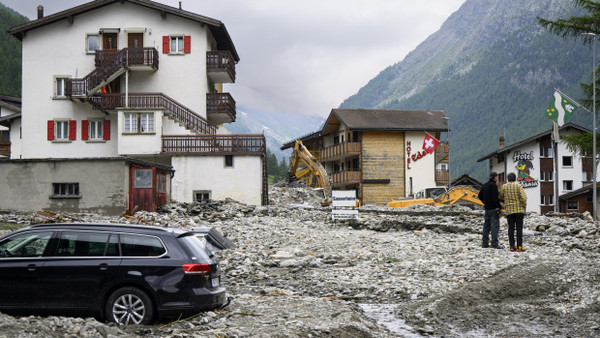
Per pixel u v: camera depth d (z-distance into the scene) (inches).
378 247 768.3
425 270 577.0
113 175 1111.6
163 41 1715.1
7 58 6245.1
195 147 1519.4
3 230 775.1
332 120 2755.9
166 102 1621.6
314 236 902.4
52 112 1692.9
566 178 2790.4
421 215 1237.1
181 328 327.9
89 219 976.9
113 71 1635.1
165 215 1107.3
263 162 1542.8
